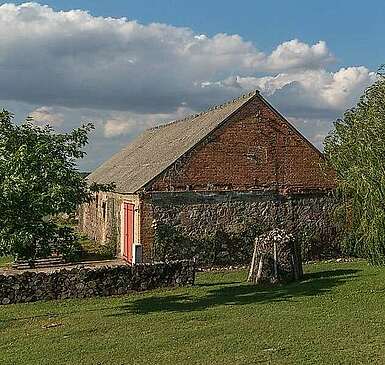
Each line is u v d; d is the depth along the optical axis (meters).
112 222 29.81
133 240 25.66
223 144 26.09
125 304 17.69
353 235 21.73
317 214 27.34
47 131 16.33
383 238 19.19
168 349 12.27
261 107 26.77
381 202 18.89
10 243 14.68
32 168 15.16
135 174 28.86
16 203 14.74
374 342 12.17
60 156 16.25
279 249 20.86
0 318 16.20
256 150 26.58
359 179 19.25
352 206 21.80
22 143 15.80
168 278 20.31
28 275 18.59
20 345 13.23
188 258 25.30
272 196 26.72
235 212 26.11
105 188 17.97
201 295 18.78
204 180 25.70
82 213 40.09
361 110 19.66
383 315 14.70
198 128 28.86
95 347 12.68
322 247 27.36
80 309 17.20
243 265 25.94
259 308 16.17
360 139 19.17
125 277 19.59
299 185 27.16
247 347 12.12
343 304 16.27
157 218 24.97
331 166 24.31
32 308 17.50
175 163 25.34
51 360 11.90
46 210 15.01
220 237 25.78
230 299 17.88
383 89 18.88
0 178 14.84
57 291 18.84
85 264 25.98
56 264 26.05
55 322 15.48
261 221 26.48
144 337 13.36
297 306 16.28
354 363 10.82
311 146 27.33
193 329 13.93
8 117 15.84
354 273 21.50
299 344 12.18
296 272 20.91
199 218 25.55
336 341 12.34
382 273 20.92
